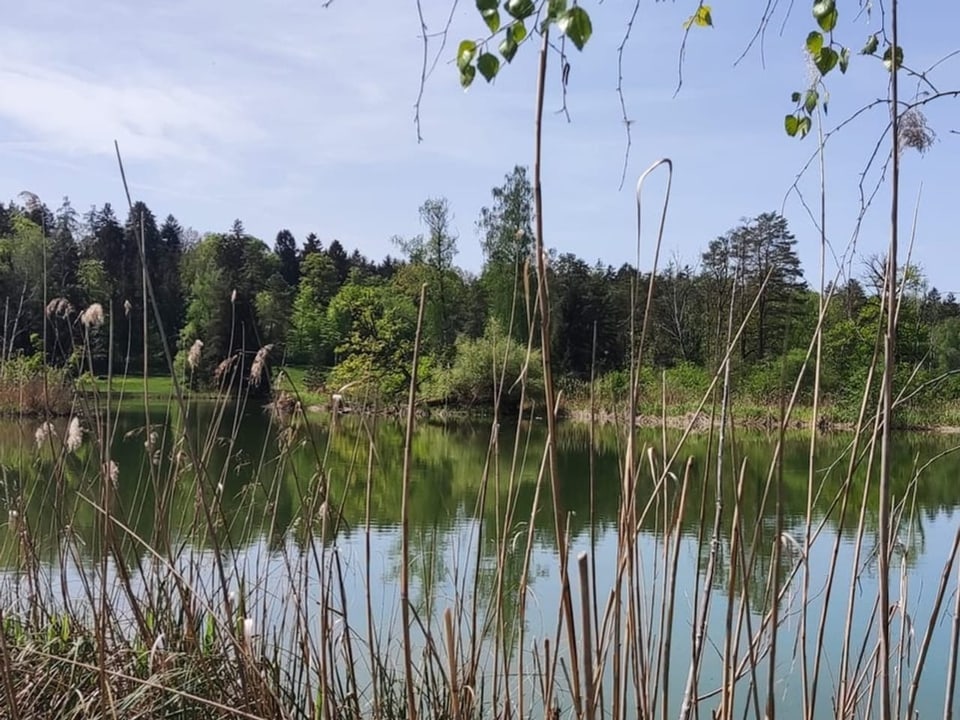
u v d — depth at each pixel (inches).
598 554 352.8
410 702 107.0
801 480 544.4
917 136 91.7
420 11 85.3
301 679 163.0
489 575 265.0
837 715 125.3
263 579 199.0
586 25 71.4
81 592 217.5
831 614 253.8
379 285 2038.6
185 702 144.8
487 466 148.0
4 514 268.7
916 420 797.9
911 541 157.1
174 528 243.9
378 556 323.0
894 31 79.6
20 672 141.3
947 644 234.1
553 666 112.6
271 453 539.8
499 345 1069.8
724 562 255.0
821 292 114.3
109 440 142.9
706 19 103.3
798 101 112.2
